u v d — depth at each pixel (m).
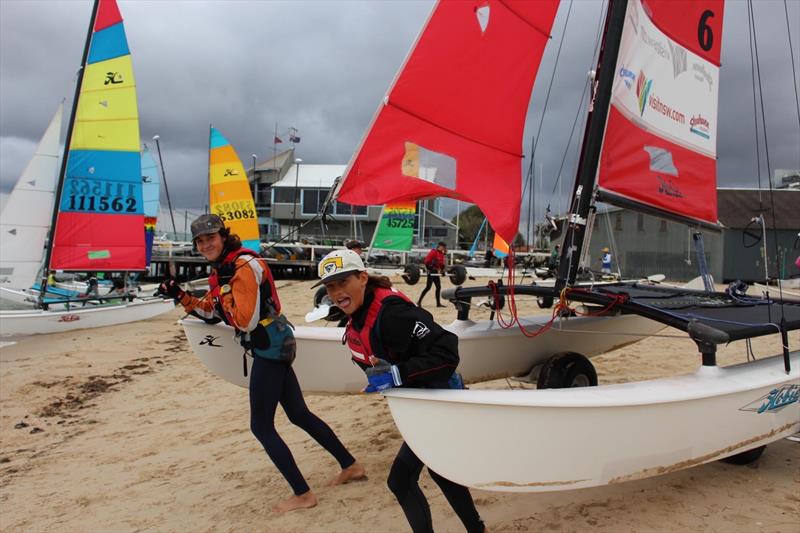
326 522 2.75
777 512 2.64
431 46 3.12
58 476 3.87
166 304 12.23
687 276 26.55
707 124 4.32
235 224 17.81
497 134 3.43
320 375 3.89
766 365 3.12
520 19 3.32
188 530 2.83
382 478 3.26
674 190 4.04
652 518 2.61
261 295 2.83
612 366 6.30
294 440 4.18
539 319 4.45
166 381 6.65
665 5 3.84
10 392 6.20
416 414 2.16
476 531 2.37
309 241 32.34
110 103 10.59
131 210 10.92
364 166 3.14
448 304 13.38
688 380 2.71
